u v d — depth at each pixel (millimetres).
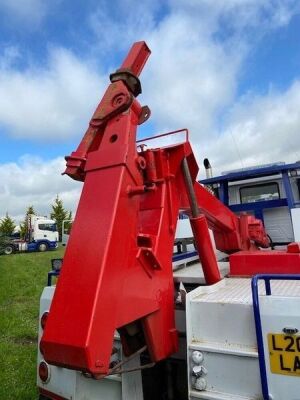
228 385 1809
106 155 1895
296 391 1686
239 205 4699
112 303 1636
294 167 4223
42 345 1579
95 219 1744
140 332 2020
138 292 1857
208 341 1929
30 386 4066
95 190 1833
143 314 1876
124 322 1729
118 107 2006
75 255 1692
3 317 7383
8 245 30203
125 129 1928
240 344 1854
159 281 2043
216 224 3219
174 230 2256
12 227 46938
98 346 1521
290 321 1735
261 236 3756
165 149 2307
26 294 10125
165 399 2455
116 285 1677
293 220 3834
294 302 1748
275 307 1777
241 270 2744
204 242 2449
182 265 3412
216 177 4723
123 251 1755
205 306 1960
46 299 2707
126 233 1795
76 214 1811
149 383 2416
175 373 2438
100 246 1657
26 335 6223
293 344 1716
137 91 2230
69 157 2057
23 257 23766
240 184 4793
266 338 1771
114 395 2238
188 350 1923
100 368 1521
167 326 2066
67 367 1540
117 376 2201
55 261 2836
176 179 2391
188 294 2051
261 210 4574
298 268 2582
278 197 4605
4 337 6148
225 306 1910
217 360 1847
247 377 1775
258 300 1812
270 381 1732
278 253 2707
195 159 2516
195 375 1860
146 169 2156
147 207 2225
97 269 1608
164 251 2121
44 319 2670
